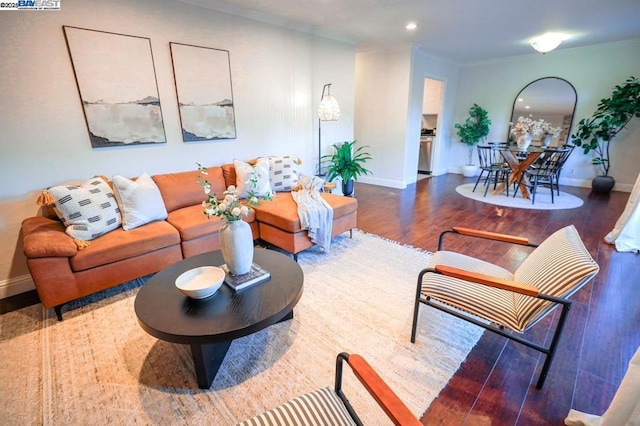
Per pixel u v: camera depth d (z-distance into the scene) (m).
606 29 4.32
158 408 1.47
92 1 2.52
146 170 3.06
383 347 1.83
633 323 2.02
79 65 2.53
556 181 5.52
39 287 1.99
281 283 1.81
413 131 5.95
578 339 1.88
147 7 2.80
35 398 1.53
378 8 3.40
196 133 3.32
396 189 5.84
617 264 2.79
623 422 1.05
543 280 1.52
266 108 3.90
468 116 7.05
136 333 1.98
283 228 2.84
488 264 1.99
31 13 2.28
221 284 1.74
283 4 3.26
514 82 6.33
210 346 1.59
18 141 2.37
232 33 3.41
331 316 2.11
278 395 1.53
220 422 1.40
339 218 3.18
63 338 1.94
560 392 1.52
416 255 3.02
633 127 5.27
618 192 5.44
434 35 4.56
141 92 2.89
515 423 1.37
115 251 2.24
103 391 1.56
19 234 2.48
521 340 1.53
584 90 5.64
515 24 4.03
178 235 2.56
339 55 4.66
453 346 1.84
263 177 3.36
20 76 2.31
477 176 7.10
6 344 1.90
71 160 2.62
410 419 0.82
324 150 4.80
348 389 1.54
